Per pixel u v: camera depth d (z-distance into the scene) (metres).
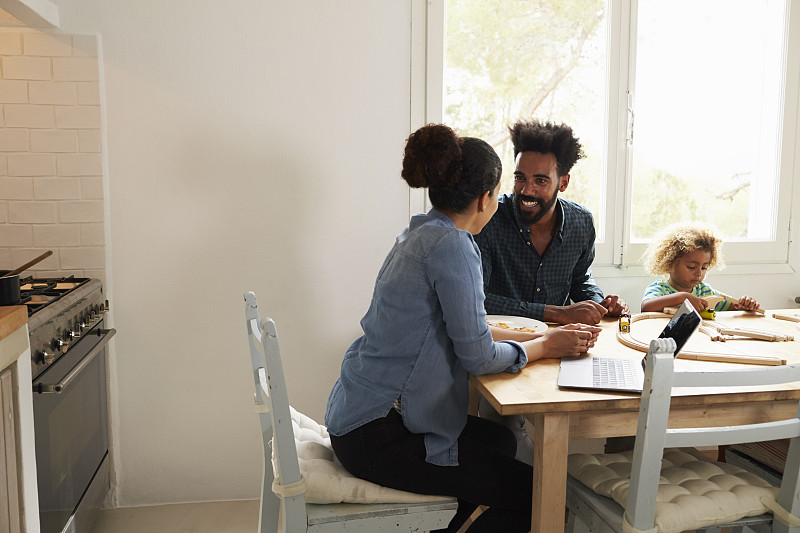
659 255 2.54
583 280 2.54
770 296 3.02
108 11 2.46
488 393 1.59
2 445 1.52
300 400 2.74
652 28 2.88
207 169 2.58
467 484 1.64
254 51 2.55
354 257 2.71
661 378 1.42
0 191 2.46
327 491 1.59
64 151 2.47
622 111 2.83
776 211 2.98
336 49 2.60
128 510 2.64
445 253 1.57
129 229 2.56
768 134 3.00
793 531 1.57
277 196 2.63
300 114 2.61
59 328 1.92
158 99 2.52
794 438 1.56
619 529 1.58
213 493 2.72
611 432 1.63
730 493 1.63
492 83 2.79
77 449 2.11
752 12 2.94
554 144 2.23
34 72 2.43
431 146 1.60
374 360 1.65
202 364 2.66
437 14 2.64
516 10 2.77
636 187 2.95
